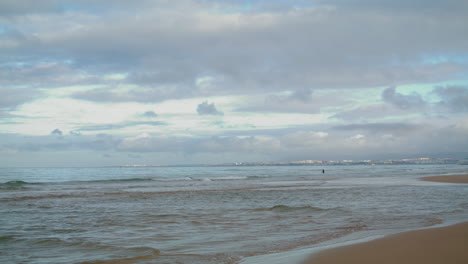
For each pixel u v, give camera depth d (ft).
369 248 28.27
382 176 207.92
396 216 48.85
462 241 30.37
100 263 27.63
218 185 132.77
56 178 223.92
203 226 43.19
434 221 43.60
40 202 73.72
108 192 99.66
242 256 28.17
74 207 64.34
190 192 98.27
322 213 52.95
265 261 25.93
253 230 40.22
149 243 34.14
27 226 44.50
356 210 55.83
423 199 73.31
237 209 59.36
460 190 97.50
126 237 37.11
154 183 151.74
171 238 36.35
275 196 84.89
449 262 24.36
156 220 48.03
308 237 35.42
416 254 26.35
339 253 27.02
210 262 26.63
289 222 45.39
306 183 142.10
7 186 129.80
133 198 81.66
